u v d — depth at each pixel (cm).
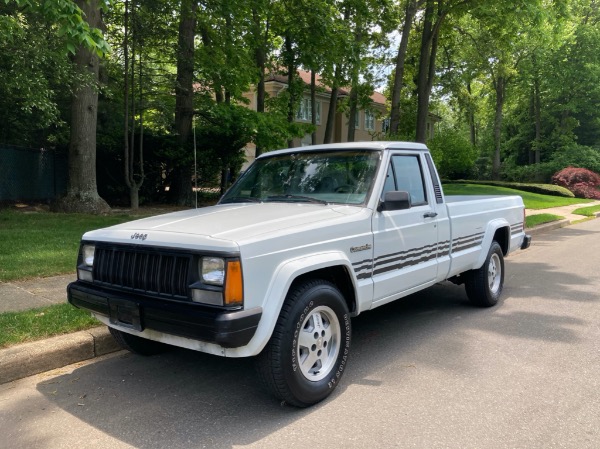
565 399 379
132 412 362
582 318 601
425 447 312
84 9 1186
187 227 367
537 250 1165
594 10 3731
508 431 331
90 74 1127
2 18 830
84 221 1145
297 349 350
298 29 1439
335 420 347
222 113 1623
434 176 537
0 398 385
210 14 1500
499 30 1925
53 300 578
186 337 330
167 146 1675
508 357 468
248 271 325
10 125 1512
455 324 574
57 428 340
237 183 532
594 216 2016
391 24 2081
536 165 3772
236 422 346
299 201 460
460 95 3334
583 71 3556
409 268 480
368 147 482
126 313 363
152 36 1501
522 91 3875
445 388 399
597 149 3703
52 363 441
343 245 399
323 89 2423
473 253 592
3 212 1304
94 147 1336
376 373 430
